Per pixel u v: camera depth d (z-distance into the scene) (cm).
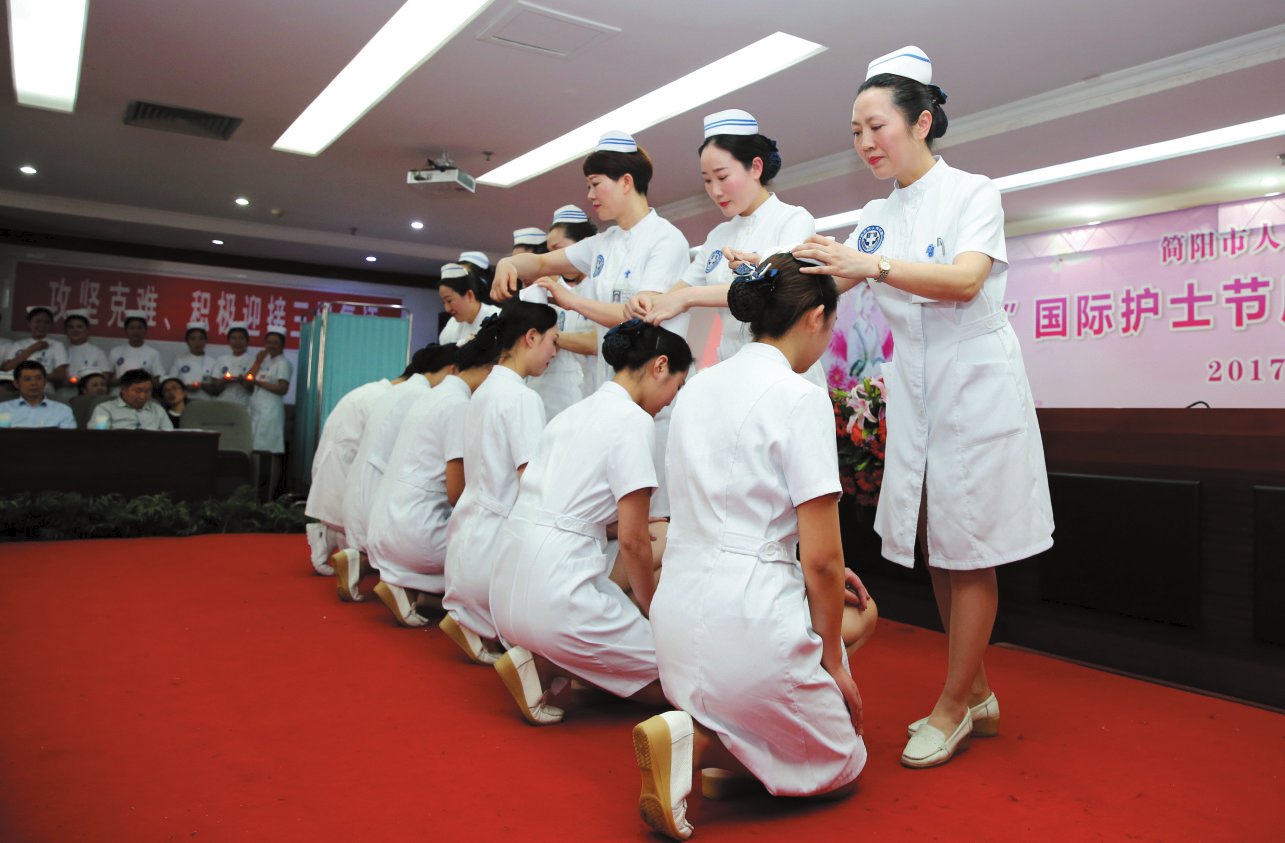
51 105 707
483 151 779
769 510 190
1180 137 646
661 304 261
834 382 1025
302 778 212
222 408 854
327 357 900
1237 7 498
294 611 404
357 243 1128
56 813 189
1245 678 305
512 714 265
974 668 237
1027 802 204
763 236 288
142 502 667
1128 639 337
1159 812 199
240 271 1203
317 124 752
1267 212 712
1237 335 726
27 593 423
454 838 182
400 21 580
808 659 188
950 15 514
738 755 189
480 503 313
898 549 246
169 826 184
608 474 250
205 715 256
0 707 258
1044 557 361
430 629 376
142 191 940
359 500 440
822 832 187
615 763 225
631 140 338
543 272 374
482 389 321
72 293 1121
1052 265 845
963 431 236
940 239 236
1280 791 212
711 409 198
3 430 681
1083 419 353
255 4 532
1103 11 505
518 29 554
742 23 536
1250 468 307
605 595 255
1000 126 644
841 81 609
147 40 582
